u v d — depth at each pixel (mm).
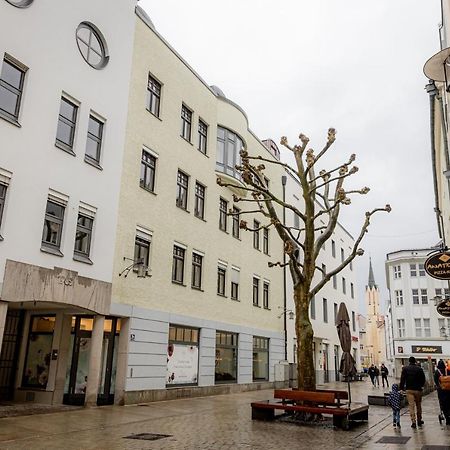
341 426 11648
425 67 11836
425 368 51719
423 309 56969
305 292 14023
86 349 16156
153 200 19234
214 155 24562
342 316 14953
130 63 18500
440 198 27672
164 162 20234
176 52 21828
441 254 13625
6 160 13008
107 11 17453
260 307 28406
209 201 23797
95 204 16047
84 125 15914
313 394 12469
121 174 17453
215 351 22859
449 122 15289
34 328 16406
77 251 15266
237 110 26750
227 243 25266
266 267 29953
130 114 18281
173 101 21344
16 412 12672
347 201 14102
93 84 16469
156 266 18969
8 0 13516
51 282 13703
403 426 12461
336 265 44406
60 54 15164
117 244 16875
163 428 11414
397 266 60250
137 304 17531
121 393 16312
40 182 13961
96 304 15367
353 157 14492
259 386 26422
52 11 14992
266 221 30719
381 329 111188
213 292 23250
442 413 13000
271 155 31969
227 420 13055
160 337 18578
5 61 13414
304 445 9383
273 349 29391
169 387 19047
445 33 16219
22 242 13148
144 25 19688
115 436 10125
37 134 14031
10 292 12484
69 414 13203
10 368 16078
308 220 14258
